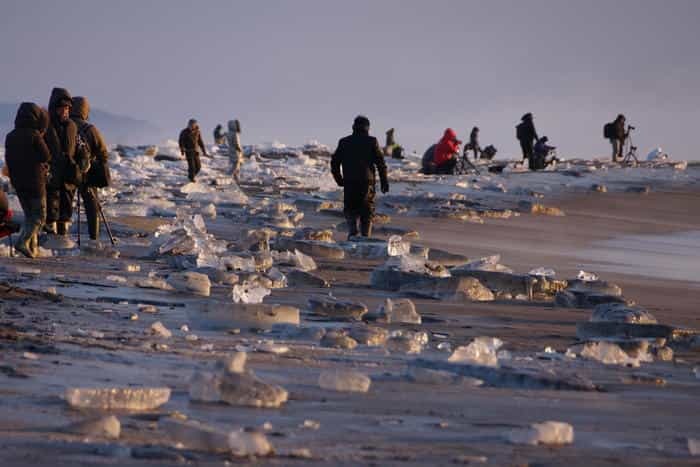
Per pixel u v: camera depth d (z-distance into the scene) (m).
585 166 135.00
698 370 20.97
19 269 34.66
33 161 40.31
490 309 32.59
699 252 66.38
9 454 9.95
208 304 23.56
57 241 44.78
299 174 124.31
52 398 13.21
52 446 10.36
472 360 18.58
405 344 22.02
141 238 51.25
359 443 11.60
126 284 32.12
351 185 53.69
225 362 14.22
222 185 100.62
